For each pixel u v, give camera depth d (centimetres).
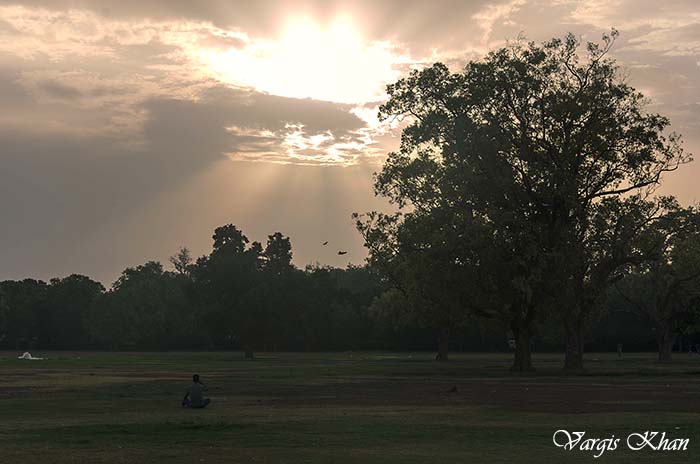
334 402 3238
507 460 1638
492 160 6506
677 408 2864
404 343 15550
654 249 6681
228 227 13512
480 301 6769
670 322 9681
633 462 1612
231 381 4972
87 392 3922
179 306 16438
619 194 6675
